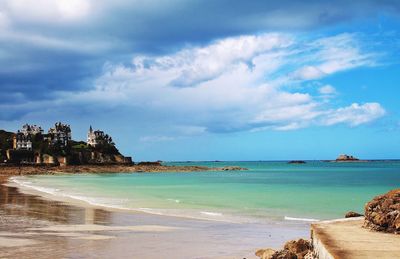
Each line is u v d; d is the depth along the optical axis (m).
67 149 193.38
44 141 192.25
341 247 14.49
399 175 131.88
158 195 56.72
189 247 21.55
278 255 17.73
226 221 31.27
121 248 21.14
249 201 48.19
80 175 150.75
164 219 31.92
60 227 27.45
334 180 103.81
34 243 22.03
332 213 37.31
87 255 19.50
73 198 50.00
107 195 56.22
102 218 32.09
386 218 17.67
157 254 19.98
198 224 29.56
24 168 160.62
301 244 18.91
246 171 197.25
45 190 65.12
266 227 28.41
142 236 24.61
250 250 20.95
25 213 34.62
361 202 47.41
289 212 37.56
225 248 21.44
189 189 71.12
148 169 194.88
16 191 61.91
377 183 89.31
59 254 19.61
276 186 79.88
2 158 178.00
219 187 76.88
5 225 28.14
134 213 35.28
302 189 70.06
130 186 80.56
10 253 19.67
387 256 13.16
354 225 19.27
